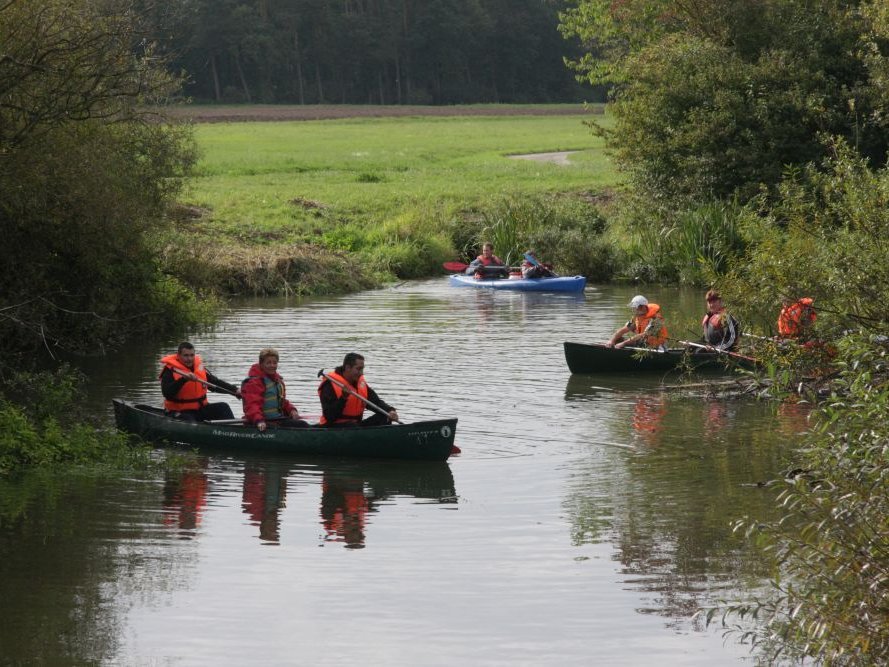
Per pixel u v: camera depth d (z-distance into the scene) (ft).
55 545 102.63
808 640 72.79
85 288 218.79
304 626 83.51
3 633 82.07
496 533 106.83
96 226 192.13
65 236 199.11
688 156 369.09
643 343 197.06
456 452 137.18
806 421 155.22
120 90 182.09
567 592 90.63
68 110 168.86
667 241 358.02
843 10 387.96
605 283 362.94
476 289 342.64
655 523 109.40
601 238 380.99
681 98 372.17
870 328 129.49
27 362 203.92
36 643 80.23
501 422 156.04
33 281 205.16
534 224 398.01
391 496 120.26
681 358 188.96
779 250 146.82
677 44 387.96
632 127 379.96
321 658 77.66
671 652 78.64
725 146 367.04
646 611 86.38
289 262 333.01
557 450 140.67
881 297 135.74
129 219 199.52
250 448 140.05
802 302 140.46
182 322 250.78
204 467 132.36
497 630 82.74
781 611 78.13
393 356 210.79
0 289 204.64
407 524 109.91
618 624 83.82
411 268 379.35
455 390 178.19
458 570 96.12
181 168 239.50
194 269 278.87
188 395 148.25
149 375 192.65
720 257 343.05
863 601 69.97
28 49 164.76
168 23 200.54
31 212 183.11
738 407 166.71
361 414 141.49
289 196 459.73
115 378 189.67
